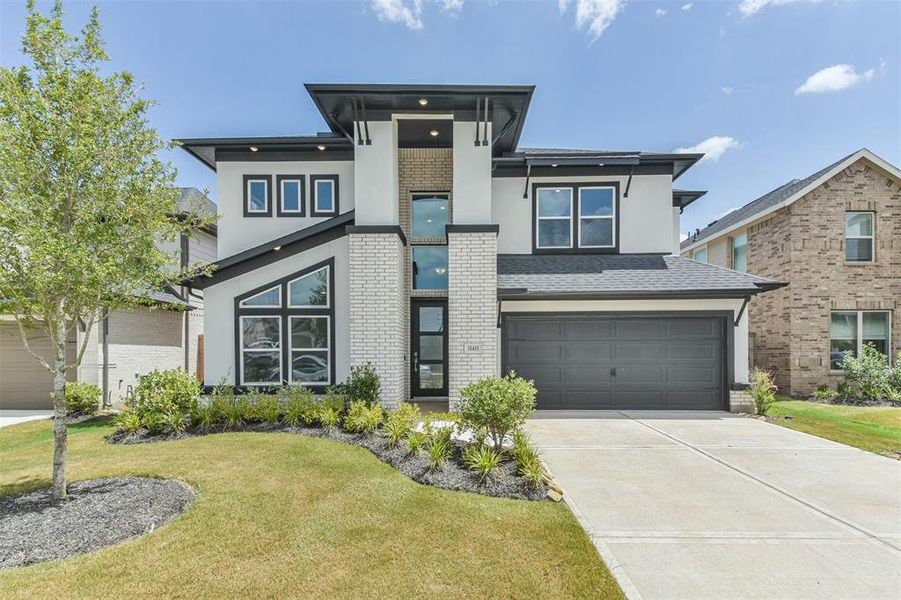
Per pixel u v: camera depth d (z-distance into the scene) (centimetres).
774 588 317
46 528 392
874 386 1129
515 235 1142
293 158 1074
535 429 807
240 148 1057
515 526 404
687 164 1148
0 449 695
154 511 429
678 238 1294
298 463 562
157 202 509
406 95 874
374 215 924
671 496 489
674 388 997
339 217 955
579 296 951
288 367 955
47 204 432
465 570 332
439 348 1115
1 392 1123
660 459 625
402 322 985
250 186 1074
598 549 371
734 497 486
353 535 383
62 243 404
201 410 747
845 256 1255
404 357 1099
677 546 378
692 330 997
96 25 477
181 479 512
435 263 1123
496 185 1148
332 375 953
